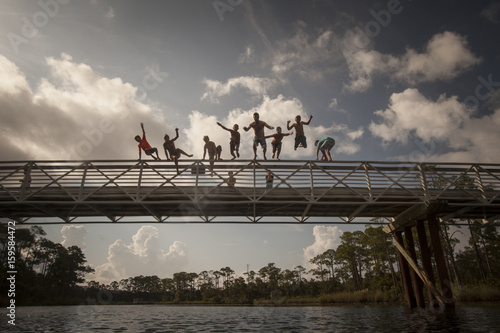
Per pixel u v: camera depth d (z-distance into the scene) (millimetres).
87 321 14250
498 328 8773
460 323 10023
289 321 13156
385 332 8570
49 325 12070
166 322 13586
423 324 10133
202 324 12430
